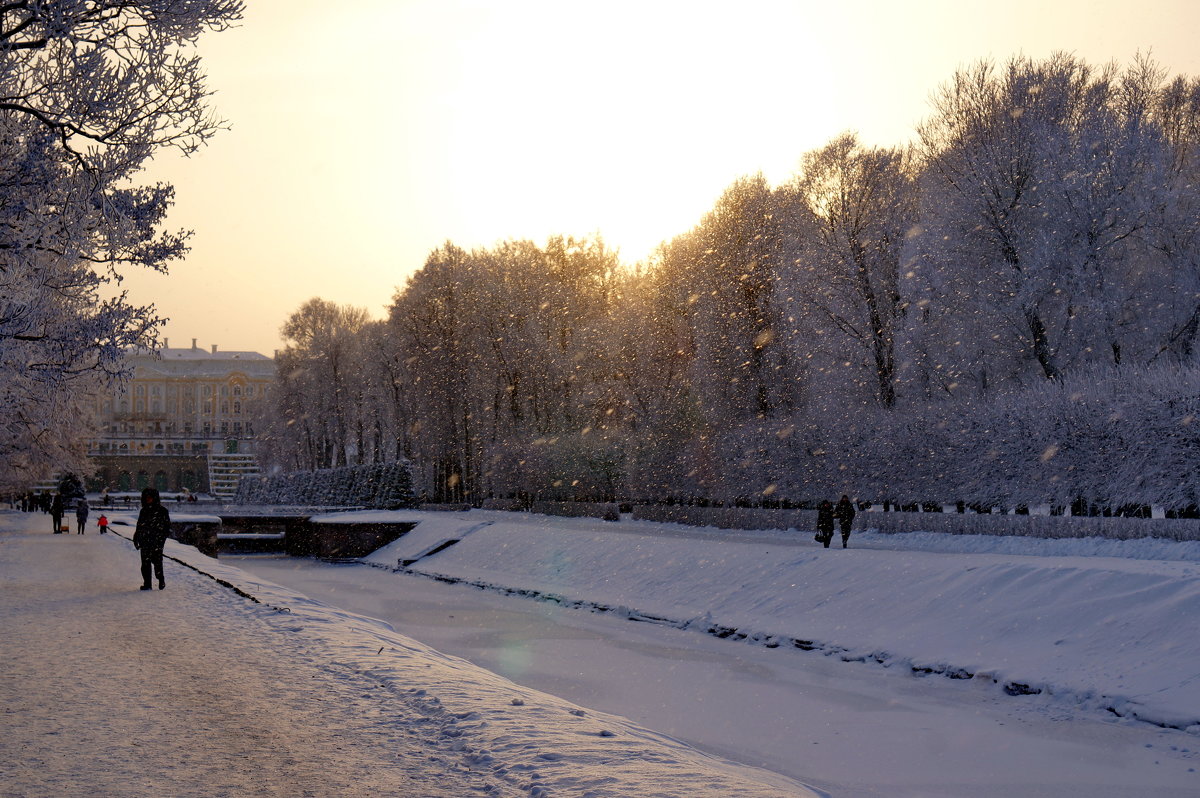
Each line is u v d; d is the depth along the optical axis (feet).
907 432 121.70
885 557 87.45
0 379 51.26
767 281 162.20
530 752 25.88
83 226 45.01
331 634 50.16
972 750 48.62
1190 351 128.88
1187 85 155.33
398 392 299.58
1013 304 128.16
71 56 41.34
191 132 44.65
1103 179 126.21
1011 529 102.53
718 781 23.26
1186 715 49.06
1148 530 87.97
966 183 135.03
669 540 123.03
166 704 32.04
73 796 21.52
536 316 239.30
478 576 142.20
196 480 545.44
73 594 69.72
